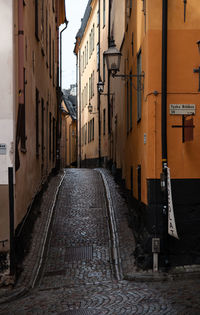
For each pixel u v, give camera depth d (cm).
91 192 1772
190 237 948
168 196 918
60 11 2831
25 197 1060
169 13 952
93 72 3369
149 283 849
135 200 1214
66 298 755
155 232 938
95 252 1105
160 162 948
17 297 800
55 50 2361
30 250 1093
